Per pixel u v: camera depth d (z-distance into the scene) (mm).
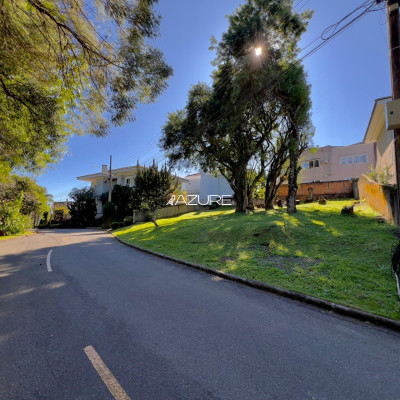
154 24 4914
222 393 2096
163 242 10727
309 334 3090
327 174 24578
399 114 4121
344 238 7250
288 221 10102
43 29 4578
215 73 15516
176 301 4270
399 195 4266
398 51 4379
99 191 36125
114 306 4074
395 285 4285
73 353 2723
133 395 2080
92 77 5496
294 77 11789
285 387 2162
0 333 3211
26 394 2115
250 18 11812
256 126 16594
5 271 6820
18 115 6582
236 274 5578
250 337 3025
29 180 25094
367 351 2711
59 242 14320
